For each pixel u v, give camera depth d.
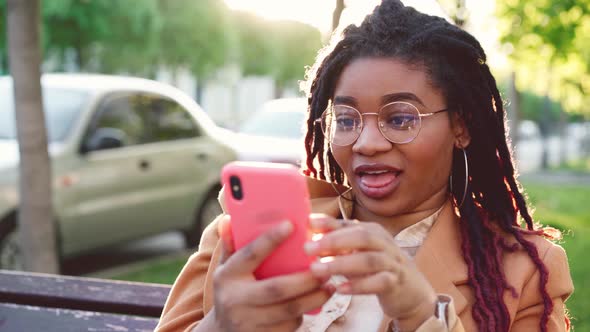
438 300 1.20
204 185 6.13
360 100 1.40
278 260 1.05
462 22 2.87
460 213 1.51
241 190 1.07
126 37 14.34
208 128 6.41
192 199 6.01
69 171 4.96
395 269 1.02
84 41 13.80
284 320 1.03
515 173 1.57
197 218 6.13
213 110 32.41
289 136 7.80
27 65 3.78
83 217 5.02
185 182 5.93
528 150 26.98
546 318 1.40
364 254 1.00
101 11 13.66
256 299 1.00
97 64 15.73
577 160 25.34
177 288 1.58
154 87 6.09
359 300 1.45
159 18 14.76
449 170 1.49
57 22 13.46
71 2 13.27
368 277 1.00
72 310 1.96
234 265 1.02
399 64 1.39
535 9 6.79
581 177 17.47
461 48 1.43
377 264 1.00
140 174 5.50
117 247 6.52
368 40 1.42
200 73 18.25
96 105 5.38
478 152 1.52
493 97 1.53
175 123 6.06
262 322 1.02
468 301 1.42
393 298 1.06
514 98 12.80
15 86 3.81
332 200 1.62
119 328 1.88
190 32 17.12
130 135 5.57
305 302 1.02
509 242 1.48
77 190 4.98
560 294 1.44
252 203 1.06
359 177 1.43
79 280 2.07
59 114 5.24
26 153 3.86
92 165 5.13
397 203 1.42
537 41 6.94
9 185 4.72
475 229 1.47
